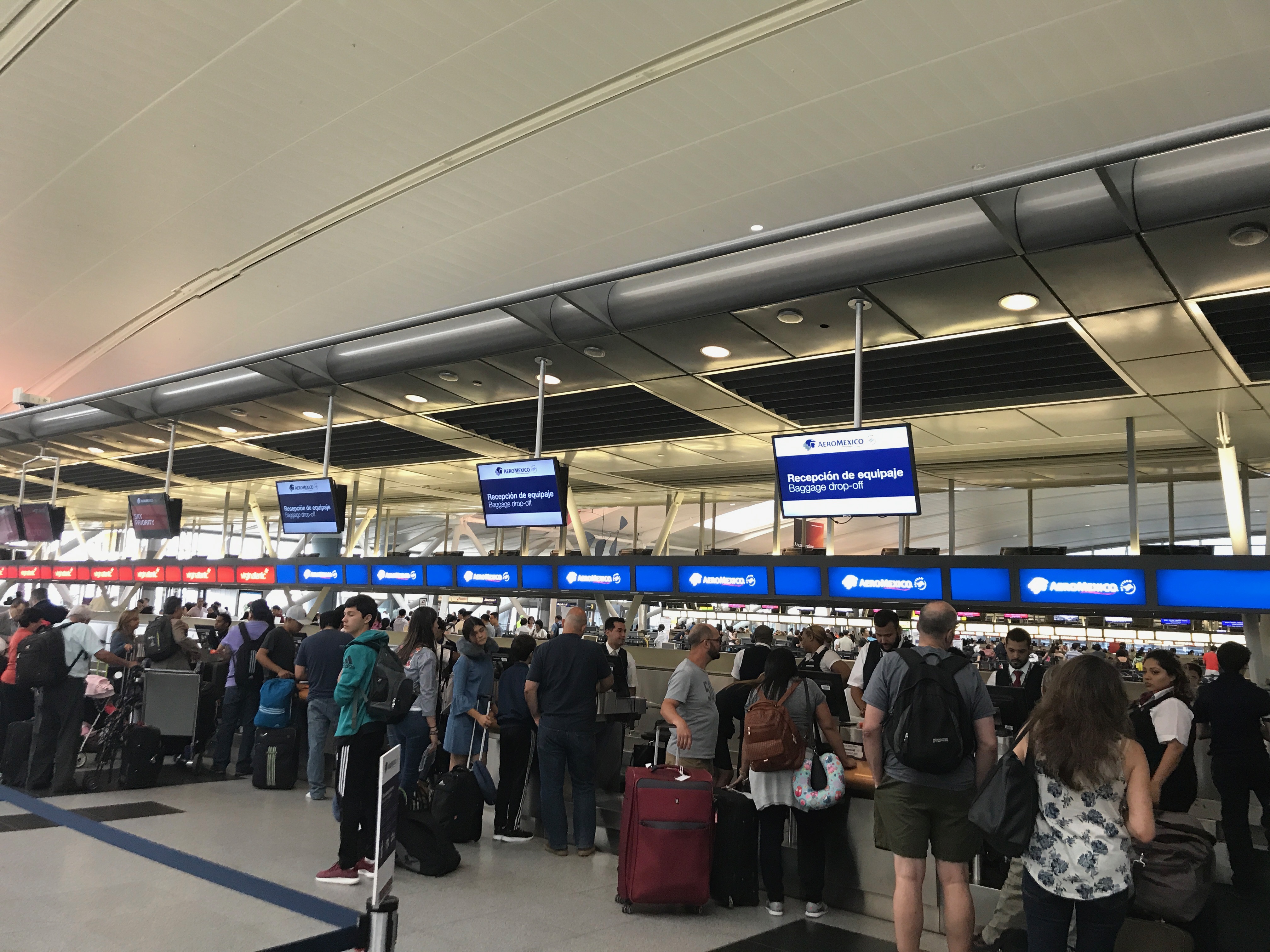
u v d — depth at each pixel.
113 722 9.02
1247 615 11.30
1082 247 7.02
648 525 28.61
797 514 9.23
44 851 5.90
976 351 9.95
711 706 6.19
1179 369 9.82
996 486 19.06
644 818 5.29
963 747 4.03
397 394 13.21
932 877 5.23
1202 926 4.52
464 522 31.47
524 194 8.80
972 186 5.54
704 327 9.47
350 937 4.54
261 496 26.39
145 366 15.09
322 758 8.18
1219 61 5.71
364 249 10.33
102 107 8.25
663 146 7.75
